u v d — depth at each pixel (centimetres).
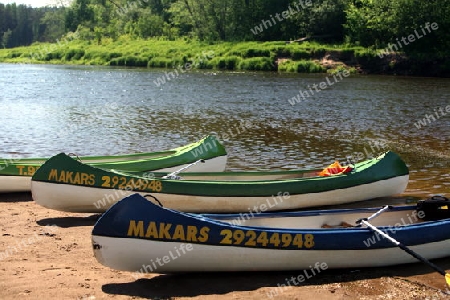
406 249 662
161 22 5819
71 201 872
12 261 680
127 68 4594
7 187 1021
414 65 3834
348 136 1647
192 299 589
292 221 755
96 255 610
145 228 610
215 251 629
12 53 6394
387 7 4053
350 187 1015
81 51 5544
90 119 1944
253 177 1020
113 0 6438
